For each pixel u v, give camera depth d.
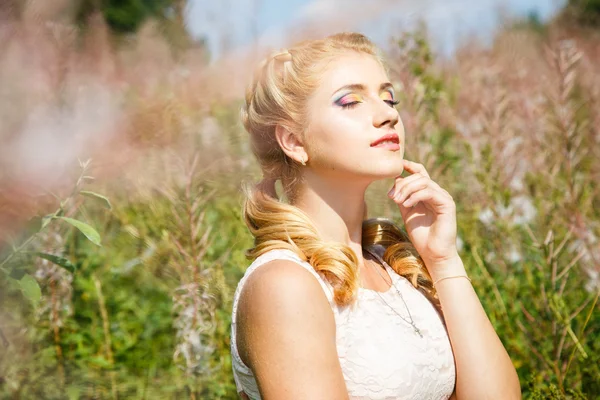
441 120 5.02
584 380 3.27
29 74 3.80
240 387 2.18
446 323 2.26
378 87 2.14
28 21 3.94
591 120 4.87
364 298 2.10
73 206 3.36
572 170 4.08
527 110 5.00
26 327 3.57
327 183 2.17
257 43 4.08
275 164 2.25
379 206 4.13
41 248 3.55
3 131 3.24
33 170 2.95
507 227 3.83
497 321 3.67
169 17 5.66
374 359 2.01
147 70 5.59
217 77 5.11
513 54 5.82
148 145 3.71
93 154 3.66
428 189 2.31
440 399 2.18
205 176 3.69
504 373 2.21
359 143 2.08
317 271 2.06
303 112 2.13
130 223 4.37
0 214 2.52
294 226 2.12
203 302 3.40
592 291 3.83
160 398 3.66
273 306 1.94
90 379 3.73
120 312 4.44
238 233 3.68
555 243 3.88
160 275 3.85
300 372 1.90
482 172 4.01
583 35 7.23
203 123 4.73
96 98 4.53
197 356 3.38
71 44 4.31
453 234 2.29
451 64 6.36
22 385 3.48
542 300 3.41
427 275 2.32
